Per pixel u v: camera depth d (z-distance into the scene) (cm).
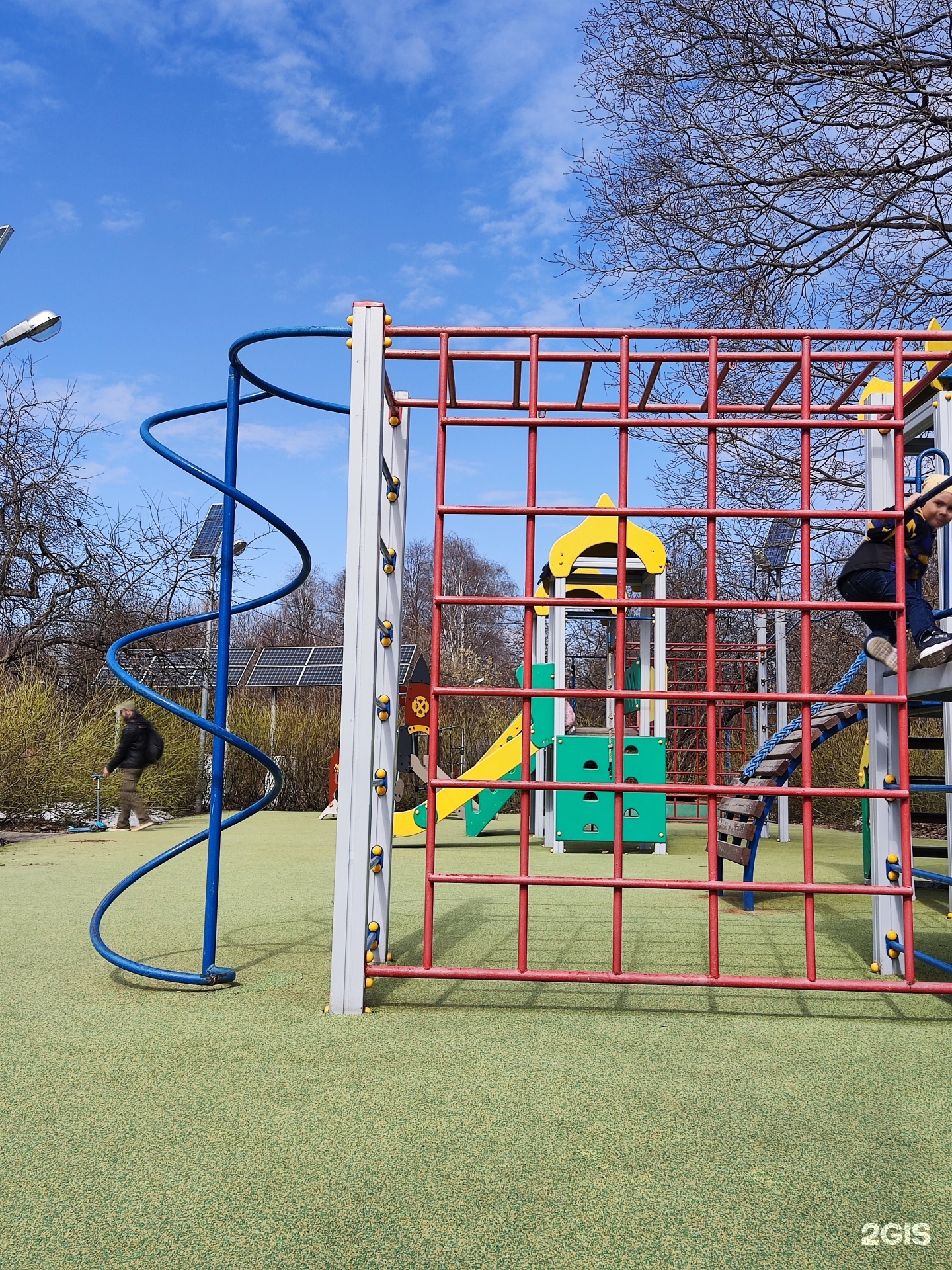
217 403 360
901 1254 156
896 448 336
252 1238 159
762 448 1012
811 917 307
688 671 1691
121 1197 174
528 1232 162
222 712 348
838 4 930
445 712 1777
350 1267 151
